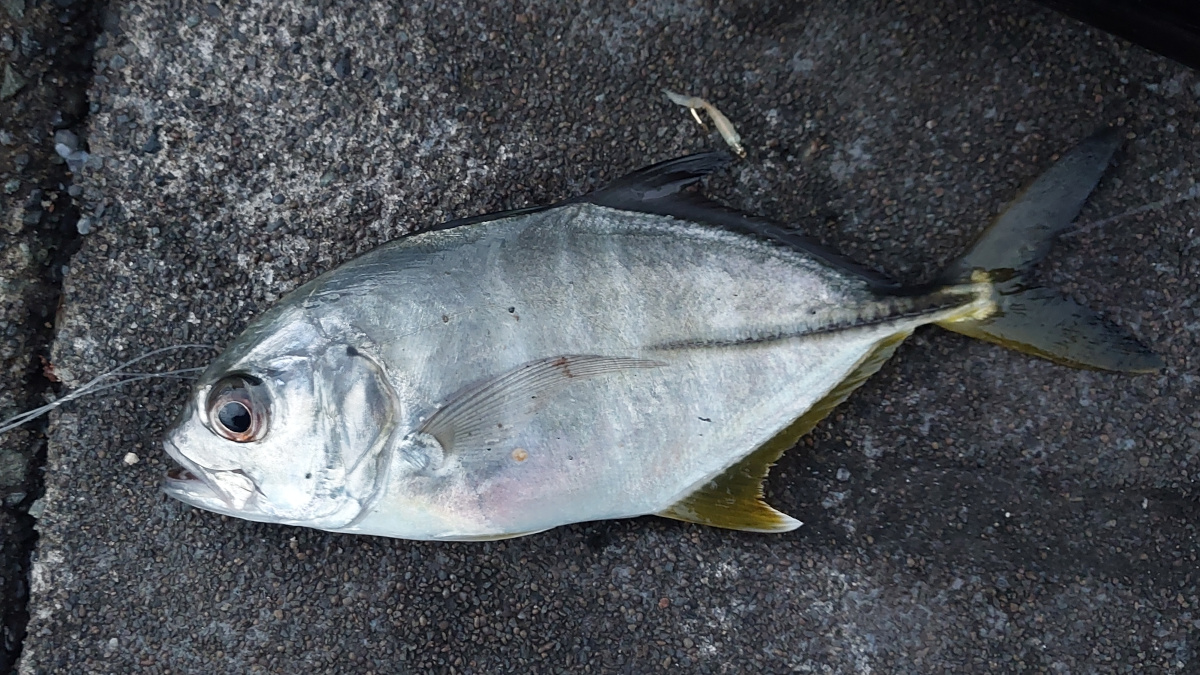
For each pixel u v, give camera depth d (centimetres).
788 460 31
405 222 31
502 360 28
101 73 31
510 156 31
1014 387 31
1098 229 30
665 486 29
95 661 31
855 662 31
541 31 31
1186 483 31
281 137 31
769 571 31
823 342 28
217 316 31
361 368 28
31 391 31
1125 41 29
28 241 31
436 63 31
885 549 31
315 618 31
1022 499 31
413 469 28
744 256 28
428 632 31
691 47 31
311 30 31
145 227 31
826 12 30
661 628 31
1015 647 31
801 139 31
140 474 31
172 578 31
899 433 31
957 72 30
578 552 31
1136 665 31
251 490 28
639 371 28
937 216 31
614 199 29
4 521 31
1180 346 30
